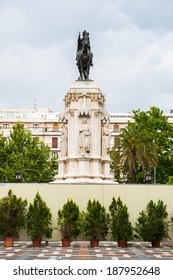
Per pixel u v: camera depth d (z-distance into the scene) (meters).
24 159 72.06
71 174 38.59
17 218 28.80
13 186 30.73
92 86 40.00
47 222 28.72
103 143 40.22
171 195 30.58
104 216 28.70
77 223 28.70
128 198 30.59
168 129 76.31
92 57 41.62
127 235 28.36
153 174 75.06
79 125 39.31
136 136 61.69
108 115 40.75
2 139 74.81
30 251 25.97
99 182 37.78
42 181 73.12
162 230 28.39
